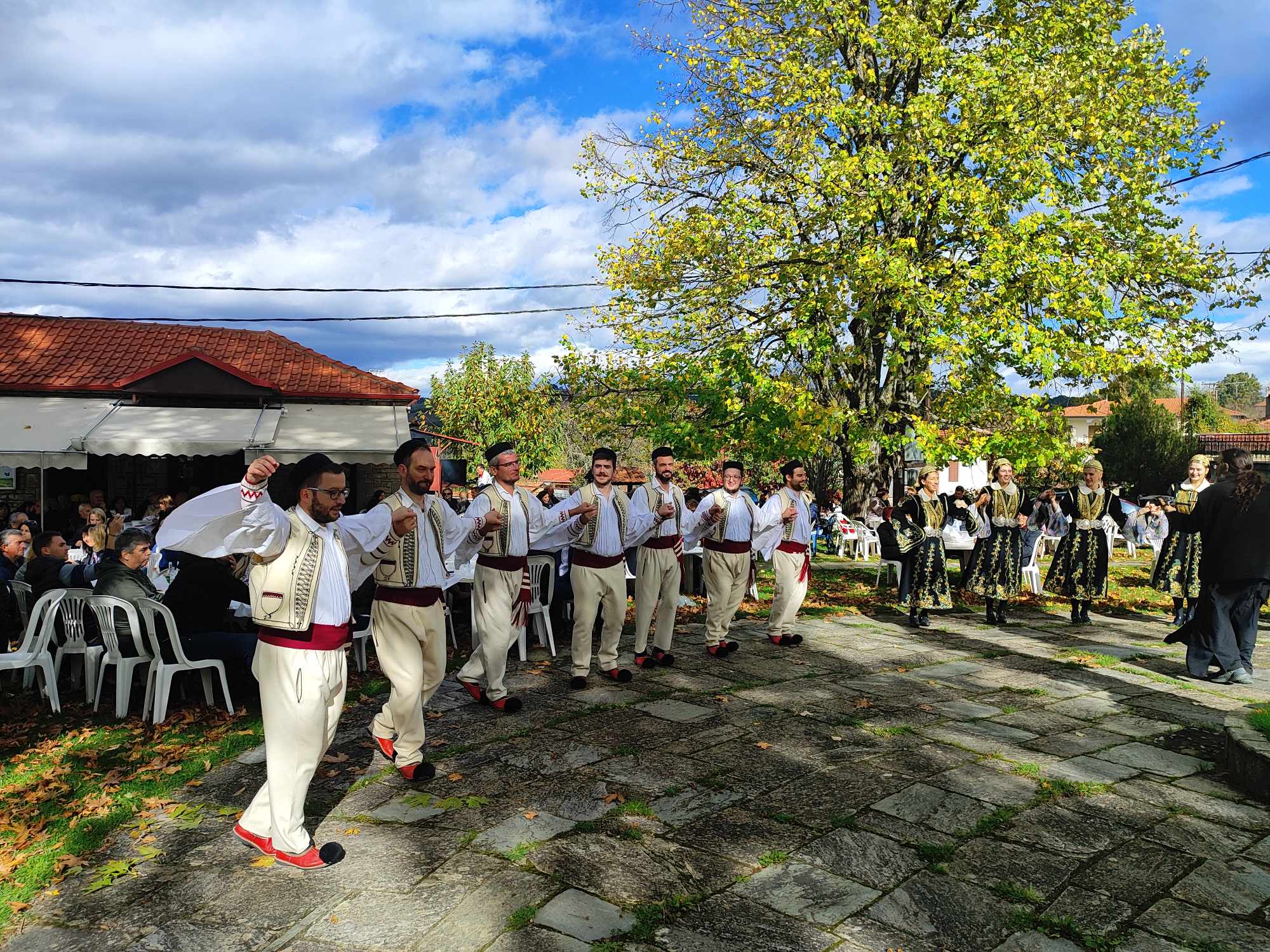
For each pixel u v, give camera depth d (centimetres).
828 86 1259
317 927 308
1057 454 1256
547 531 600
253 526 333
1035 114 1220
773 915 316
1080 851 369
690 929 306
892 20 1239
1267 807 417
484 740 514
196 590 582
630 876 345
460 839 379
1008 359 1338
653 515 672
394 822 397
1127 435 3173
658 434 1344
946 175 1260
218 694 627
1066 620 959
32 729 548
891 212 1330
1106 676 685
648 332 1398
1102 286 1230
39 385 1529
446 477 2073
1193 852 368
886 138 1316
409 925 309
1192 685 657
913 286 1146
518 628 582
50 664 585
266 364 1744
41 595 679
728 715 568
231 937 303
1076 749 503
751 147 1349
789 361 1437
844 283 1211
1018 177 1189
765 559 796
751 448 1320
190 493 1448
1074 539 912
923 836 383
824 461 2298
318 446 1450
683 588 1070
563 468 2892
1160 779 454
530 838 379
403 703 444
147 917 316
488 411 2880
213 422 1507
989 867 354
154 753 493
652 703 595
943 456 1266
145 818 404
